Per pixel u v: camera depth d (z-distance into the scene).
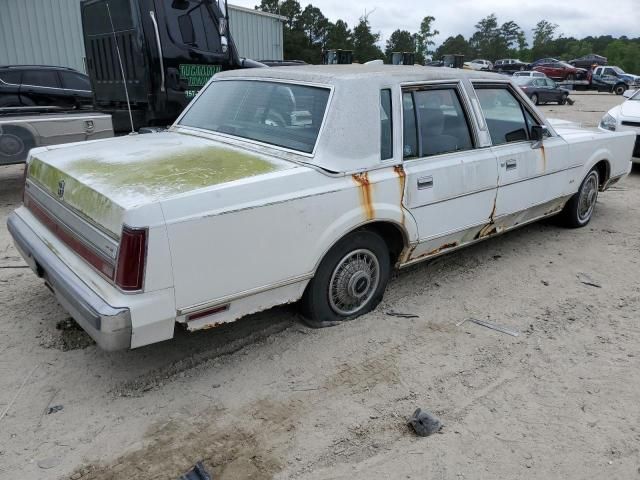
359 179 3.39
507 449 2.67
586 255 5.25
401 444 2.69
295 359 3.37
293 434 2.73
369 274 3.77
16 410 2.84
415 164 3.74
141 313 2.59
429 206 3.85
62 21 16.52
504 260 5.08
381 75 3.61
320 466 2.54
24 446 2.60
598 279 4.70
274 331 3.67
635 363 3.42
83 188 2.88
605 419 2.89
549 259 5.12
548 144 4.94
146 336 2.67
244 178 2.94
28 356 3.32
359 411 2.91
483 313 4.03
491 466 2.56
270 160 3.28
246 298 3.02
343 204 3.29
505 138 4.59
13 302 4.00
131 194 2.69
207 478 2.42
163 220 2.58
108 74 7.10
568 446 2.69
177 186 2.79
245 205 2.85
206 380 3.15
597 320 3.97
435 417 2.87
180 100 6.69
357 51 69.25
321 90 3.46
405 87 3.73
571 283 4.60
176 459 2.55
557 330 3.81
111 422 2.78
